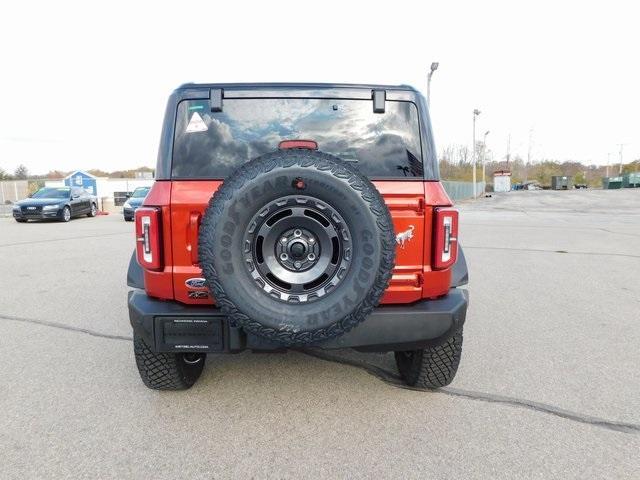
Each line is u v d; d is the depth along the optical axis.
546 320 4.86
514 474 2.29
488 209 26.77
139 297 2.69
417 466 2.35
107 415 2.85
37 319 4.83
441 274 2.67
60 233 13.58
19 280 6.84
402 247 2.62
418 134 2.73
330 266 2.36
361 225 2.28
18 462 2.37
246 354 3.85
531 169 102.06
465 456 2.44
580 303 5.54
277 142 2.74
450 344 2.92
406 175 2.71
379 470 2.32
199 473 2.29
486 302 5.60
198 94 2.71
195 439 2.59
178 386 3.07
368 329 2.51
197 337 2.51
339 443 2.55
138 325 2.57
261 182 2.24
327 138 2.76
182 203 2.54
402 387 3.25
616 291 6.15
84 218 20.92
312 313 2.28
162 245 2.57
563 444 2.55
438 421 2.79
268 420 2.79
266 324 2.28
